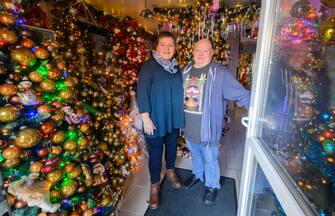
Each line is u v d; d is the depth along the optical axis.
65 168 0.92
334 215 0.64
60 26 1.57
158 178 1.73
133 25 2.65
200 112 1.57
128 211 1.65
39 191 0.77
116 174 1.69
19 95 0.72
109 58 2.35
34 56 0.76
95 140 1.49
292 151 0.90
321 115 0.76
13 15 0.70
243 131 3.72
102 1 2.38
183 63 2.55
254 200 1.27
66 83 0.91
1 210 0.71
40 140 0.81
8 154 0.68
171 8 2.57
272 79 1.10
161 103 1.53
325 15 0.77
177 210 1.67
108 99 1.90
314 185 0.73
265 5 1.04
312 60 0.82
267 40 1.07
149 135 1.58
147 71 1.50
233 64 4.67
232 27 2.85
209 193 1.76
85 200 1.05
